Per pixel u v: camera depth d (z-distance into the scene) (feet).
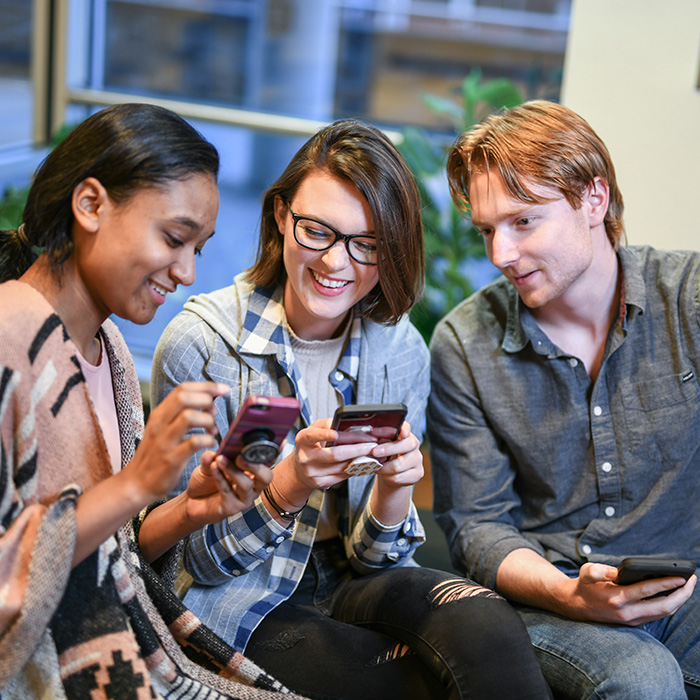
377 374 4.73
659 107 7.66
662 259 5.05
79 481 3.29
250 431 3.27
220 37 14.92
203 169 3.34
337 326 4.75
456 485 5.12
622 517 4.91
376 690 3.92
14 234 3.50
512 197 4.46
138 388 4.08
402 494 4.29
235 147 13.20
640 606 4.21
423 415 5.03
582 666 4.18
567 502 5.03
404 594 4.21
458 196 4.94
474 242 9.97
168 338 4.47
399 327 4.91
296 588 4.65
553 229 4.50
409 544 4.66
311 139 4.39
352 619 4.45
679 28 7.44
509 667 3.73
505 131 4.52
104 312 3.52
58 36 12.39
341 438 3.78
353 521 4.66
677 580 4.08
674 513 4.92
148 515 3.98
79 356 3.34
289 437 4.59
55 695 3.12
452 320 5.24
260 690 3.68
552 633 4.38
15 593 2.87
